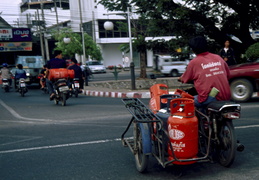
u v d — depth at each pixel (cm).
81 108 927
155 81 1927
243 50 1523
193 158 334
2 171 399
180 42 1530
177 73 2672
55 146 506
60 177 371
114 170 387
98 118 744
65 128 646
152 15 1473
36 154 467
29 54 3066
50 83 1034
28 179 369
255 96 991
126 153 454
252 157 412
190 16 1464
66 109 920
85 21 4950
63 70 999
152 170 380
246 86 859
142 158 360
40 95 1400
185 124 323
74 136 569
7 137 584
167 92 443
